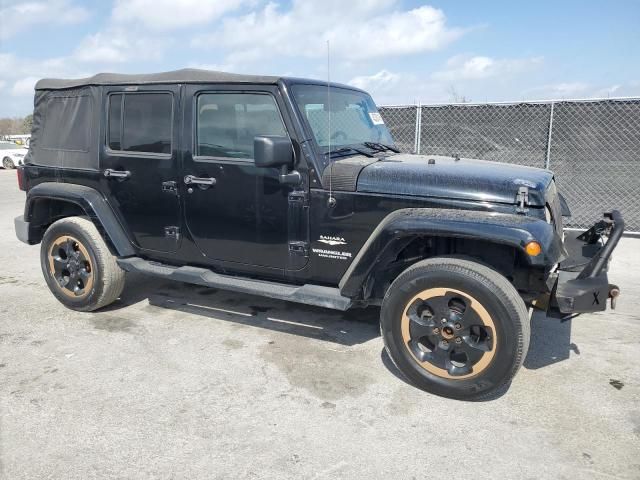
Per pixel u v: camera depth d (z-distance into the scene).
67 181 4.56
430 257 3.44
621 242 7.05
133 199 4.20
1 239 7.96
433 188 3.25
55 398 3.16
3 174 20.39
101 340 4.02
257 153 3.27
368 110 4.55
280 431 2.83
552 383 3.36
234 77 3.65
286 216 3.61
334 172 3.43
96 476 2.48
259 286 3.77
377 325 4.34
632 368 3.57
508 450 2.67
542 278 3.22
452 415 2.99
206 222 3.91
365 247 3.28
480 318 2.97
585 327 4.29
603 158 7.26
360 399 3.16
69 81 4.59
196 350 3.84
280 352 3.81
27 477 2.47
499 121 7.65
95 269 4.37
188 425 2.89
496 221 2.96
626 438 2.76
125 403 3.11
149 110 4.02
